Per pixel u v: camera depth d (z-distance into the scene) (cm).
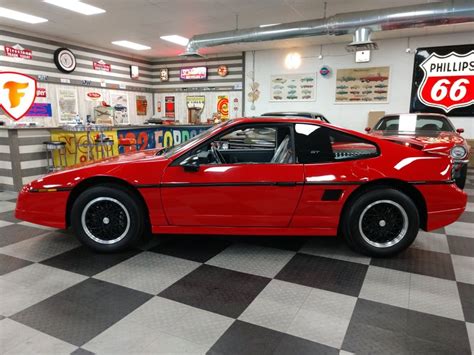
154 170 271
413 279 242
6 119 812
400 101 961
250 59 1141
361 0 648
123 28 857
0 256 279
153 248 297
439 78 906
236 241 314
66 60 973
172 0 650
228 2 661
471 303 210
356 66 996
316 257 280
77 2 668
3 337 176
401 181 265
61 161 586
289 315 197
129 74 1212
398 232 272
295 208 269
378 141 274
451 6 588
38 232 339
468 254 287
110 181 281
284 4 672
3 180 532
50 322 189
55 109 962
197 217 273
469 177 683
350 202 270
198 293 221
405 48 931
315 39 951
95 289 226
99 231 282
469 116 890
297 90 1085
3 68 828
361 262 270
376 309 203
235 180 266
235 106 1191
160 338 175
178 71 1270
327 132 273
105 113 1009
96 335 177
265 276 246
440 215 268
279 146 282
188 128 863
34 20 786
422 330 183
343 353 165
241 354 164
